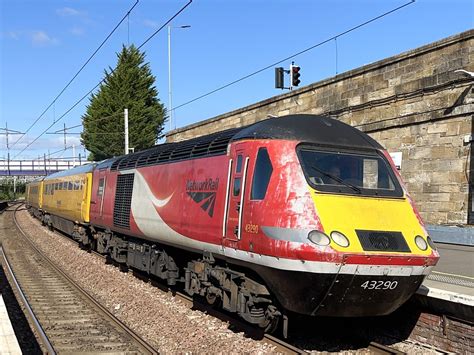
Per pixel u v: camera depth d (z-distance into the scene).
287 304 7.81
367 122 17.81
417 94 15.90
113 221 15.81
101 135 52.41
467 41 14.34
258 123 9.00
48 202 31.59
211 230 9.39
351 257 7.09
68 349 8.38
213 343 8.56
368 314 7.81
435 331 8.34
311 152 8.17
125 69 54.00
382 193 8.18
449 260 12.55
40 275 15.96
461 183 14.76
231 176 8.98
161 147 13.54
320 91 20.08
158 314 10.62
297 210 7.48
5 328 8.00
